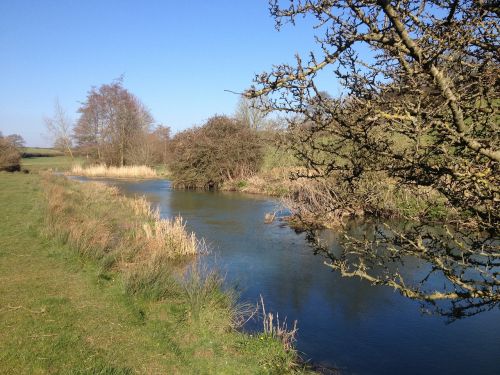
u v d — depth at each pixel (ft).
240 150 94.68
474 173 8.65
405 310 24.53
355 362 18.94
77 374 14.90
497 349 20.02
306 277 30.63
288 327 22.43
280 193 76.43
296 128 10.07
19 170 123.95
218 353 18.44
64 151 159.33
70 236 32.17
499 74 8.55
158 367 16.55
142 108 155.63
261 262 34.58
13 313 19.63
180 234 37.81
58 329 18.42
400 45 8.23
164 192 88.17
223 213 59.26
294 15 8.48
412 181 10.09
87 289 23.72
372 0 7.69
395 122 8.50
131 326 19.71
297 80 8.66
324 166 11.75
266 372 17.26
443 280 27.96
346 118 9.17
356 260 33.60
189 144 98.37
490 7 7.91
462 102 8.62
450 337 21.24
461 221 10.05
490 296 9.64
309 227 12.59
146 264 27.55
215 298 23.66
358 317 23.68
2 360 15.53
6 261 27.63
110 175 129.29
